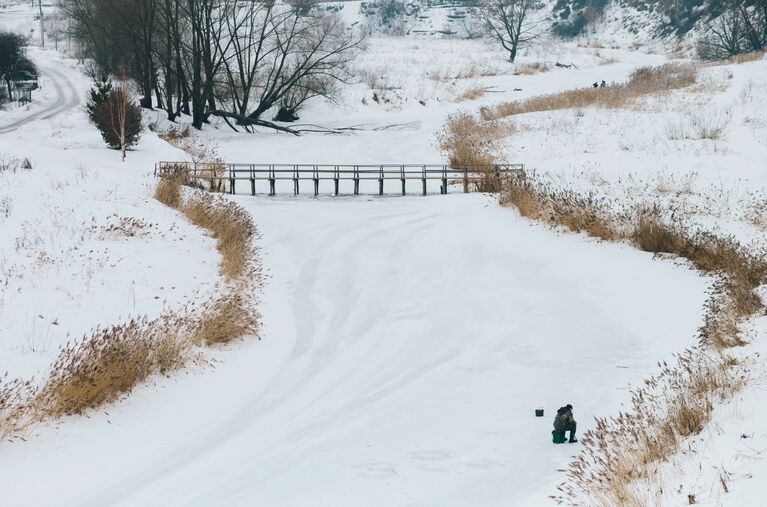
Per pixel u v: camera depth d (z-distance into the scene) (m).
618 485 14.52
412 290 37.44
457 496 16.69
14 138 70.00
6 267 30.77
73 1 118.81
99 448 19.92
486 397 23.73
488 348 28.97
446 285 38.06
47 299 28.34
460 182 64.06
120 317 27.83
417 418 22.14
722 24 136.38
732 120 67.19
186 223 43.97
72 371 21.83
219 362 27.39
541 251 42.88
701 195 47.84
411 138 86.31
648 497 13.90
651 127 68.19
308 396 24.55
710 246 37.19
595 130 70.19
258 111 95.69
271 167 60.56
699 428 17.00
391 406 23.28
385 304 35.38
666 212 44.44
